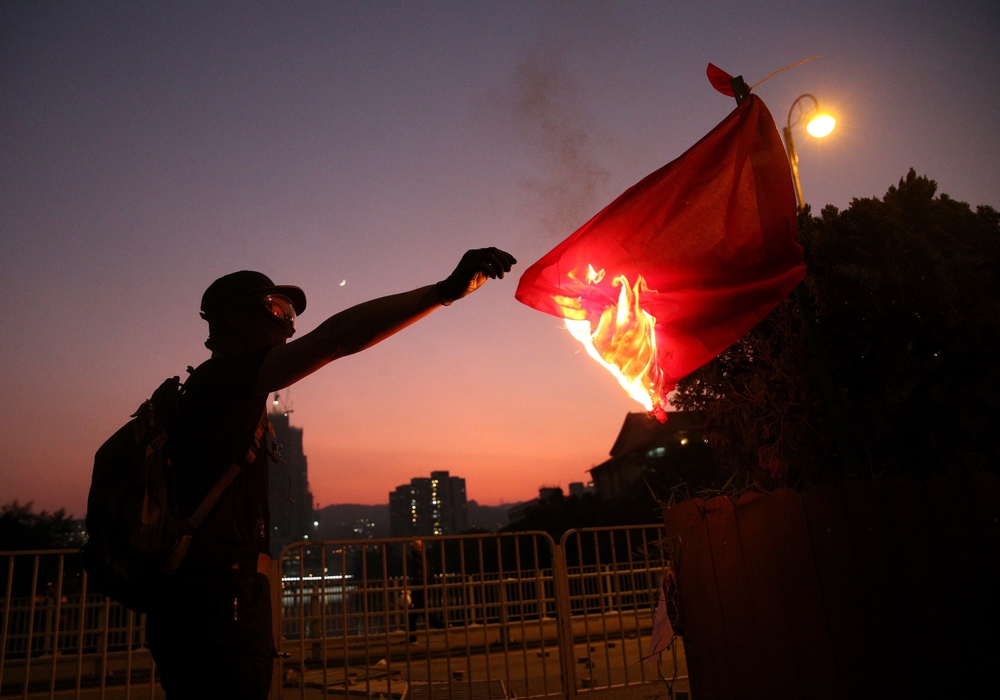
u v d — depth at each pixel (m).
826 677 3.61
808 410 5.48
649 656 4.55
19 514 30.69
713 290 4.05
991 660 3.43
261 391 1.97
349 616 6.02
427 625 6.17
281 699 5.80
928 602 3.49
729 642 4.00
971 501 3.56
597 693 6.46
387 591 6.15
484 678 8.51
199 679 1.90
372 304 1.89
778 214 4.20
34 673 8.84
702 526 4.20
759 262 4.12
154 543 1.84
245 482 2.05
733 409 6.00
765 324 5.86
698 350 4.04
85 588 5.72
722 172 4.19
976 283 6.01
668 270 4.05
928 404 5.60
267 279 2.34
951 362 5.86
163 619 1.92
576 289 3.98
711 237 4.10
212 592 1.92
